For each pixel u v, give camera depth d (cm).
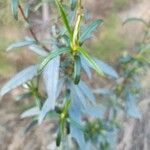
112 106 50
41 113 30
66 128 34
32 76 31
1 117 68
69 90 33
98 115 41
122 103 50
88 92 34
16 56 72
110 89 50
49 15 39
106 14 86
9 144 66
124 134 63
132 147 62
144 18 87
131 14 88
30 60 73
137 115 47
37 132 66
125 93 48
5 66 71
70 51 27
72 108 36
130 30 84
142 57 45
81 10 27
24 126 68
